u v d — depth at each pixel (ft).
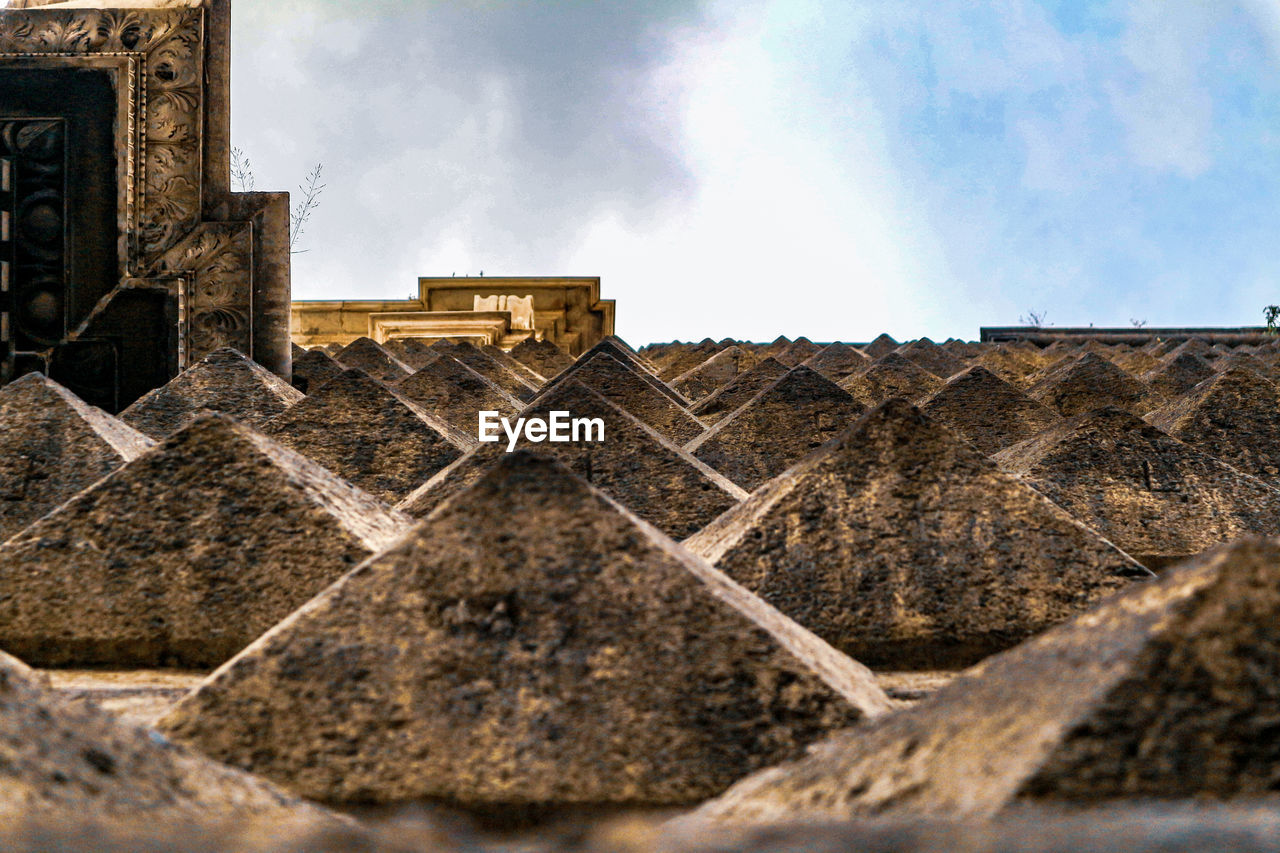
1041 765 6.64
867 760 7.94
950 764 7.26
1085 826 6.26
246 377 26.48
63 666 12.68
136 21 33.01
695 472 18.66
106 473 17.26
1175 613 7.18
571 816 8.80
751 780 8.69
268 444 14.24
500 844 7.93
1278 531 18.24
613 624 9.66
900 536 14.11
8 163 32.55
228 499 13.41
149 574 13.00
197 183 33.19
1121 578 13.78
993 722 7.41
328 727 9.25
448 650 9.57
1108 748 6.69
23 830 6.22
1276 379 28.63
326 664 9.55
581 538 10.07
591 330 63.31
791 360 43.32
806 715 9.27
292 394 26.63
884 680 12.70
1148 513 18.39
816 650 10.82
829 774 8.04
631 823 8.50
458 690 9.39
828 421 23.91
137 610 12.83
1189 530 18.22
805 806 7.69
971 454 14.69
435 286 61.87
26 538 13.23
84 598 12.88
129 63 32.91
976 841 6.21
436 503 18.75
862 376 34.37
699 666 9.45
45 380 18.52
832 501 14.40
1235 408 25.48
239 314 33.22
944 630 13.55
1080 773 6.61
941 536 14.11
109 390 32.73
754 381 30.63
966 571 13.88
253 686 9.47
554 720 9.21
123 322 32.81
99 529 13.26
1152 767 6.61
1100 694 6.89
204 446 13.80
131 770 7.25
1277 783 6.58
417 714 9.28
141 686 11.71
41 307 32.65
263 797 7.95
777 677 9.41
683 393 39.47
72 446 17.60
